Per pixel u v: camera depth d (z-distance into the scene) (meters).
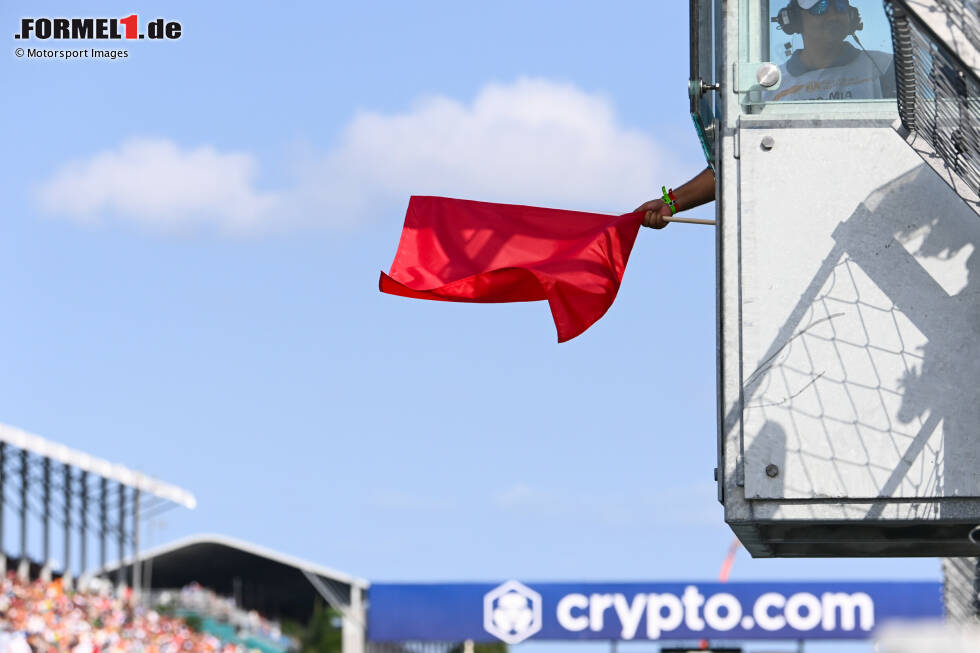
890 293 20.11
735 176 20.72
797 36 20.92
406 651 157.75
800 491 19.88
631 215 23.62
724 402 20.36
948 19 15.98
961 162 18.69
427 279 23.95
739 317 20.41
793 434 20.00
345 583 156.50
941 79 17.30
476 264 23.89
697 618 114.00
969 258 20.00
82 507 148.38
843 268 20.25
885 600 111.75
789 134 20.62
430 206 24.48
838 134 20.53
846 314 20.16
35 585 133.25
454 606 116.56
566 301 22.94
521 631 115.75
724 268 20.56
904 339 19.98
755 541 22.09
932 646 20.81
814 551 23.09
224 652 152.12
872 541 21.50
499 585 116.44
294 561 192.12
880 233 20.23
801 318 20.23
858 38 20.80
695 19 22.31
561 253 23.88
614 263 23.39
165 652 136.00
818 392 20.06
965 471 19.61
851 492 19.80
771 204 20.53
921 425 19.78
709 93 22.31
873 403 19.92
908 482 19.69
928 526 21.16
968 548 22.33
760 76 20.69
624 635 114.88
